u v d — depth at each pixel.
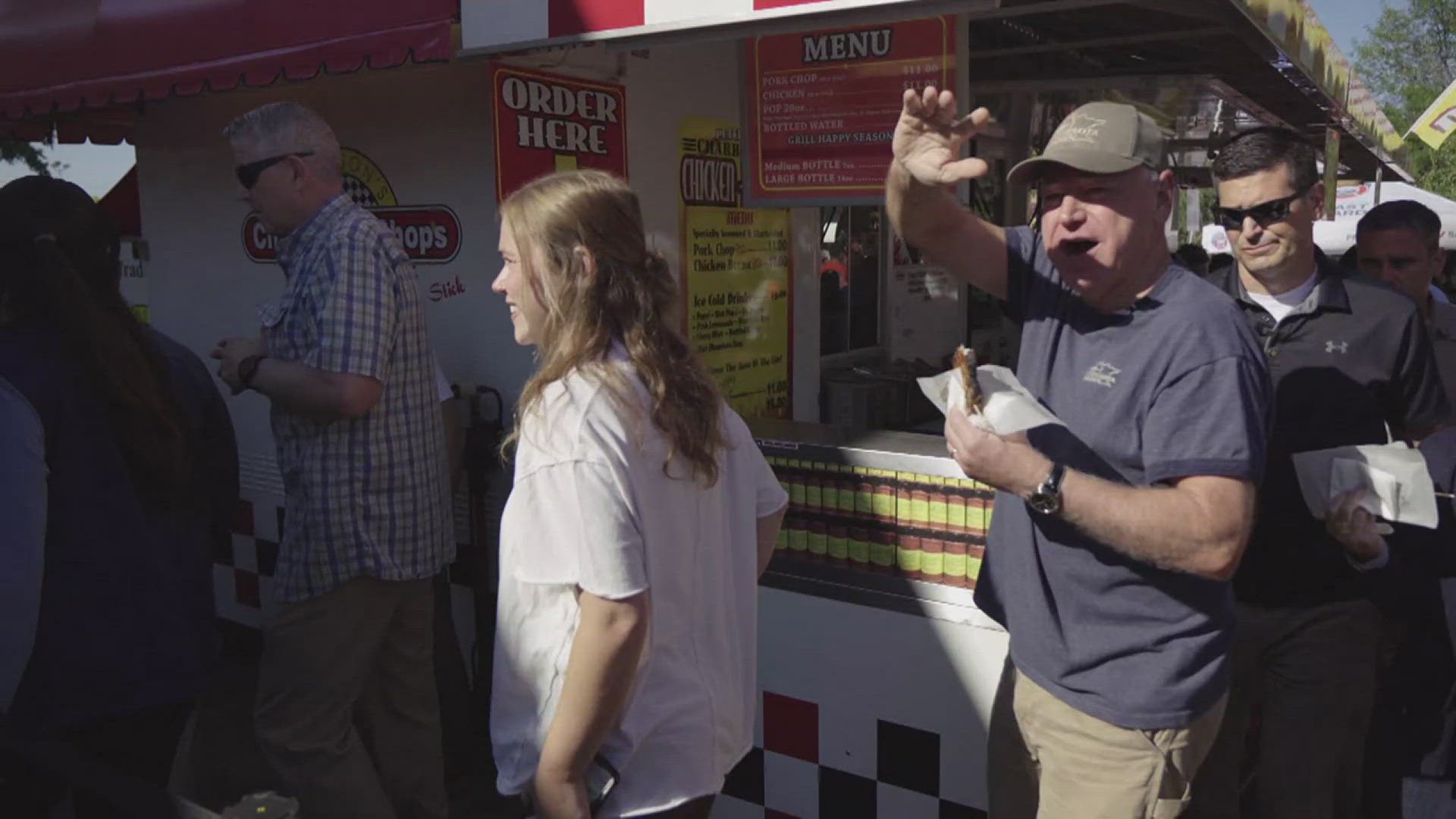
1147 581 1.78
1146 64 4.82
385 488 2.66
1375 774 2.29
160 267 4.40
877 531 2.58
